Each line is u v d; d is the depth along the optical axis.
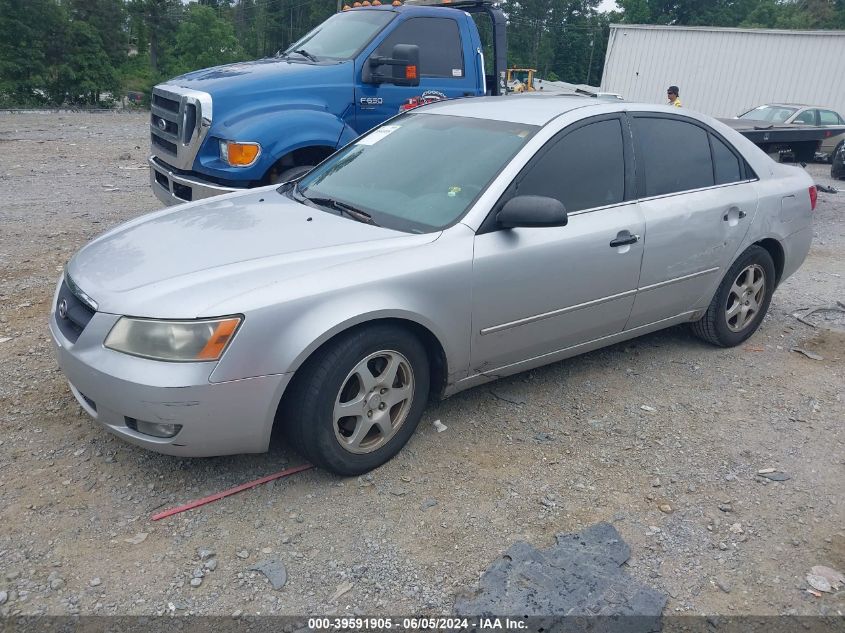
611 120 4.23
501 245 3.59
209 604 2.60
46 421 3.68
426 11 7.16
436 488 3.32
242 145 5.75
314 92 6.39
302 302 3.01
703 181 4.65
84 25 35.94
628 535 3.06
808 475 3.58
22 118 19.08
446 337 3.48
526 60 79.94
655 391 4.41
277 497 3.20
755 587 2.81
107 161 11.91
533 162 3.80
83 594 2.61
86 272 3.32
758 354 5.05
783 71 23.31
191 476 3.30
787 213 5.11
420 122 4.48
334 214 3.82
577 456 3.64
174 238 3.54
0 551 2.78
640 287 4.27
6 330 4.73
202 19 55.00
